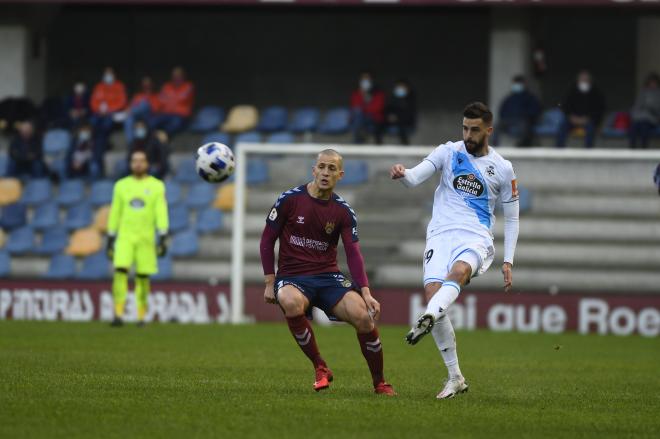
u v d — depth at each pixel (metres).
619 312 79.25
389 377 40.59
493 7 88.88
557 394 36.03
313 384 36.25
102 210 87.81
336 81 101.88
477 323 79.75
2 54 93.06
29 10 93.06
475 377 41.69
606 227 81.38
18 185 90.19
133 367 41.12
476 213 33.19
